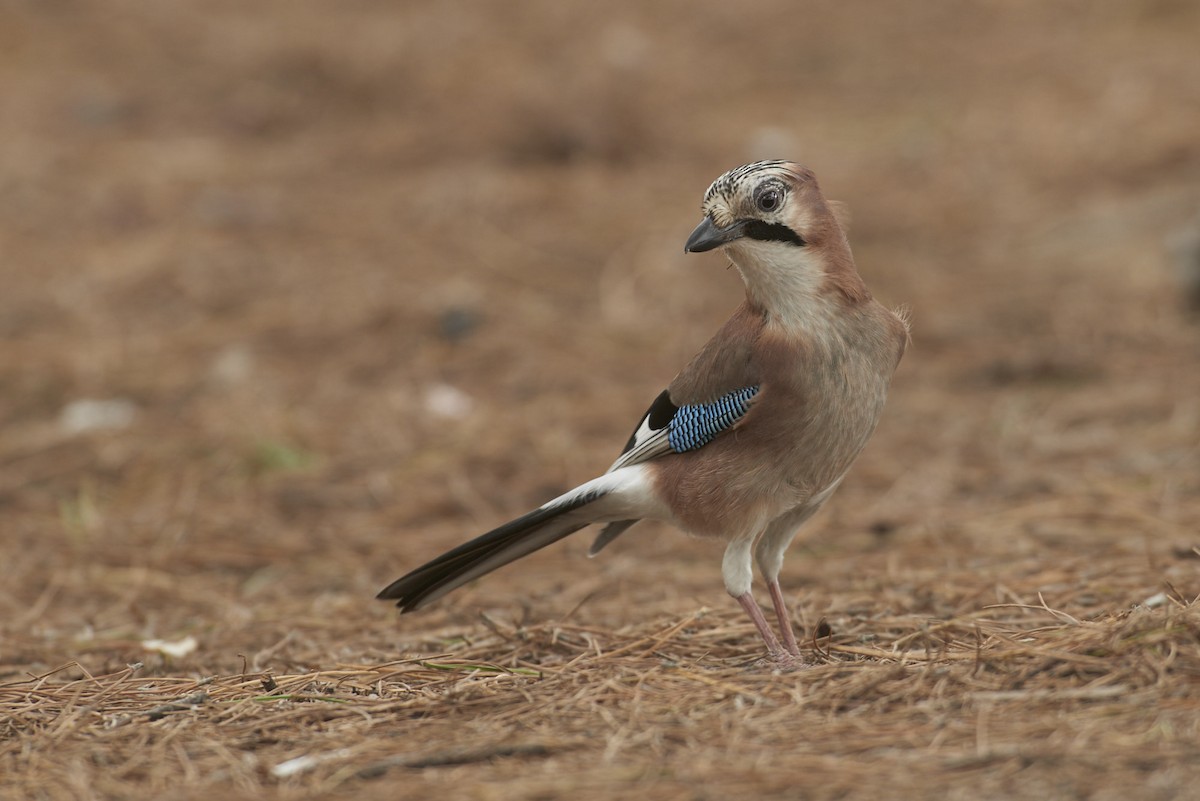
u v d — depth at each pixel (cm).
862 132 2234
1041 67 2462
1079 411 1292
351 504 1188
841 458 732
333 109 2405
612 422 1320
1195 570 853
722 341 732
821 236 715
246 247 1762
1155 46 2497
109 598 1014
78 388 1412
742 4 2998
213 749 610
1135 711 568
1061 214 1788
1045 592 847
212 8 3041
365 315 1543
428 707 648
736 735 581
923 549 1005
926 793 506
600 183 2000
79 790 569
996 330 1495
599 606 930
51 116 2369
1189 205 1703
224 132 2314
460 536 1120
